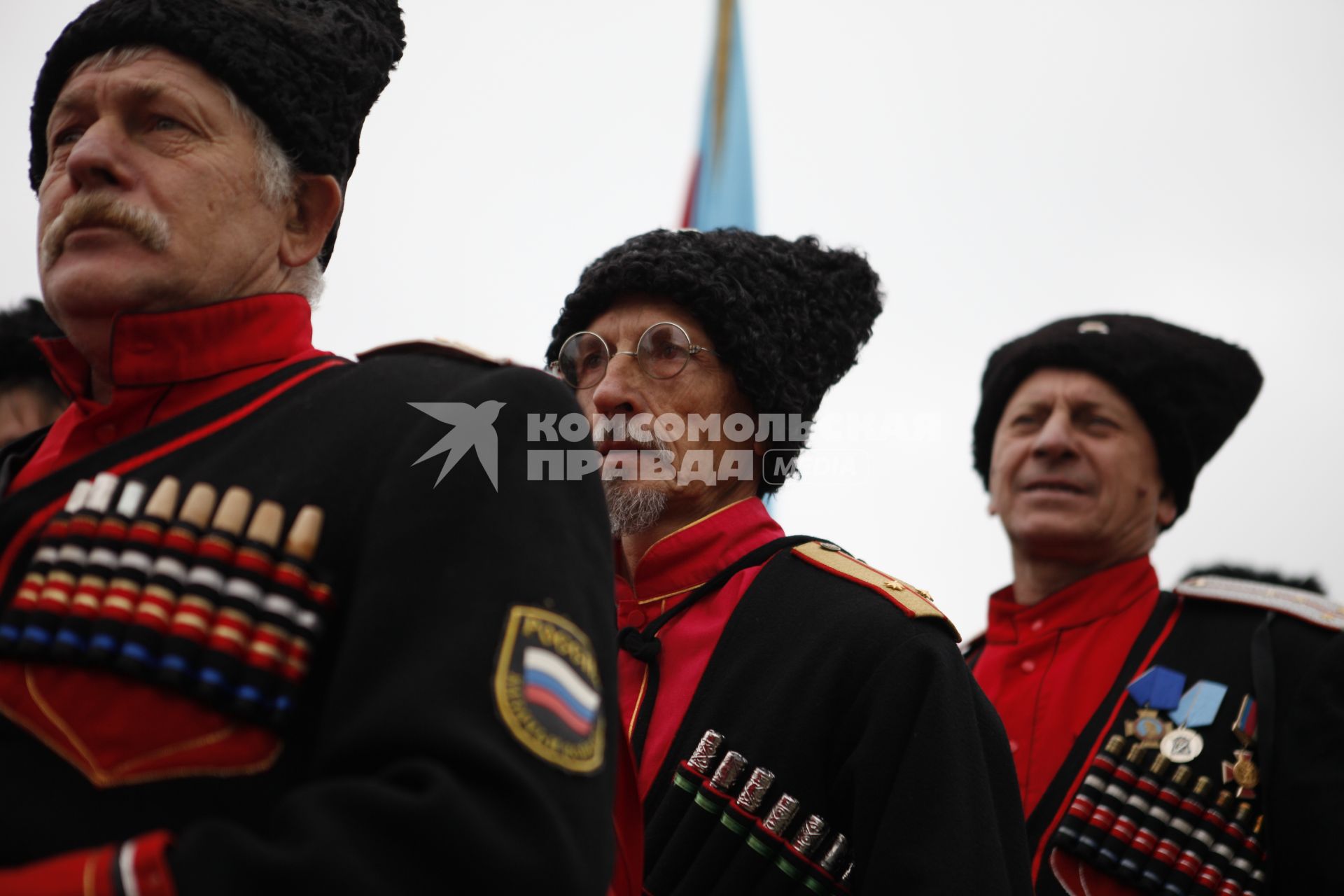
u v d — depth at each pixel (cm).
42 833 139
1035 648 355
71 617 152
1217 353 386
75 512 160
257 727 148
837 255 305
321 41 192
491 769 133
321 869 125
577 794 140
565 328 287
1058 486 366
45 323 356
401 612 146
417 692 137
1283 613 337
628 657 265
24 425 350
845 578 262
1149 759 319
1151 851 307
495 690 139
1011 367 386
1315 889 293
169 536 155
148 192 177
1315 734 306
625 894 188
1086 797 315
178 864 127
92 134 179
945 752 233
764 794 238
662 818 240
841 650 247
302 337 186
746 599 262
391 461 160
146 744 145
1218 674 329
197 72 183
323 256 204
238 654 149
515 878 130
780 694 245
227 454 163
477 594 146
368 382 171
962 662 251
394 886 127
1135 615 354
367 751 136
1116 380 372
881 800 233
